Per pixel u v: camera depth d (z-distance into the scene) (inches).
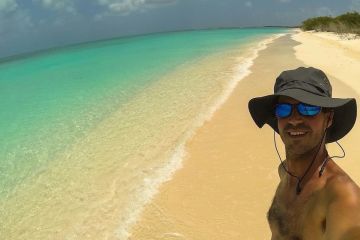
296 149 34.0
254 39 836.0
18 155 159.6
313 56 358.9
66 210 111.7
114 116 204.2
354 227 27.2
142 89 273.7
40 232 101.9
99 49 901.2
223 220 98.7
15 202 119.2
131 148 153.6
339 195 29.8
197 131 165.0
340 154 124.8
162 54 553.6
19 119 225.3
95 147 158.6
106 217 105.7
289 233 35.1
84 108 233.0
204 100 218.2
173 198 111.7
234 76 286.7
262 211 101.0
